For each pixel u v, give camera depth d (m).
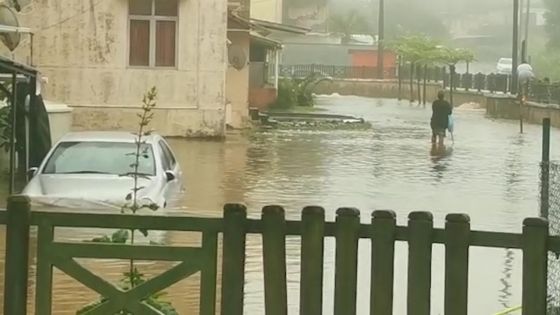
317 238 8.95
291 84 70.25
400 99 95.31
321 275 8.95
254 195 26.17
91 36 42.28
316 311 8.97
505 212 24.33
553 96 63.91
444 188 28.86
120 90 42.38
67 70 42.22
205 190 26.91
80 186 18.77
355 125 53.84
